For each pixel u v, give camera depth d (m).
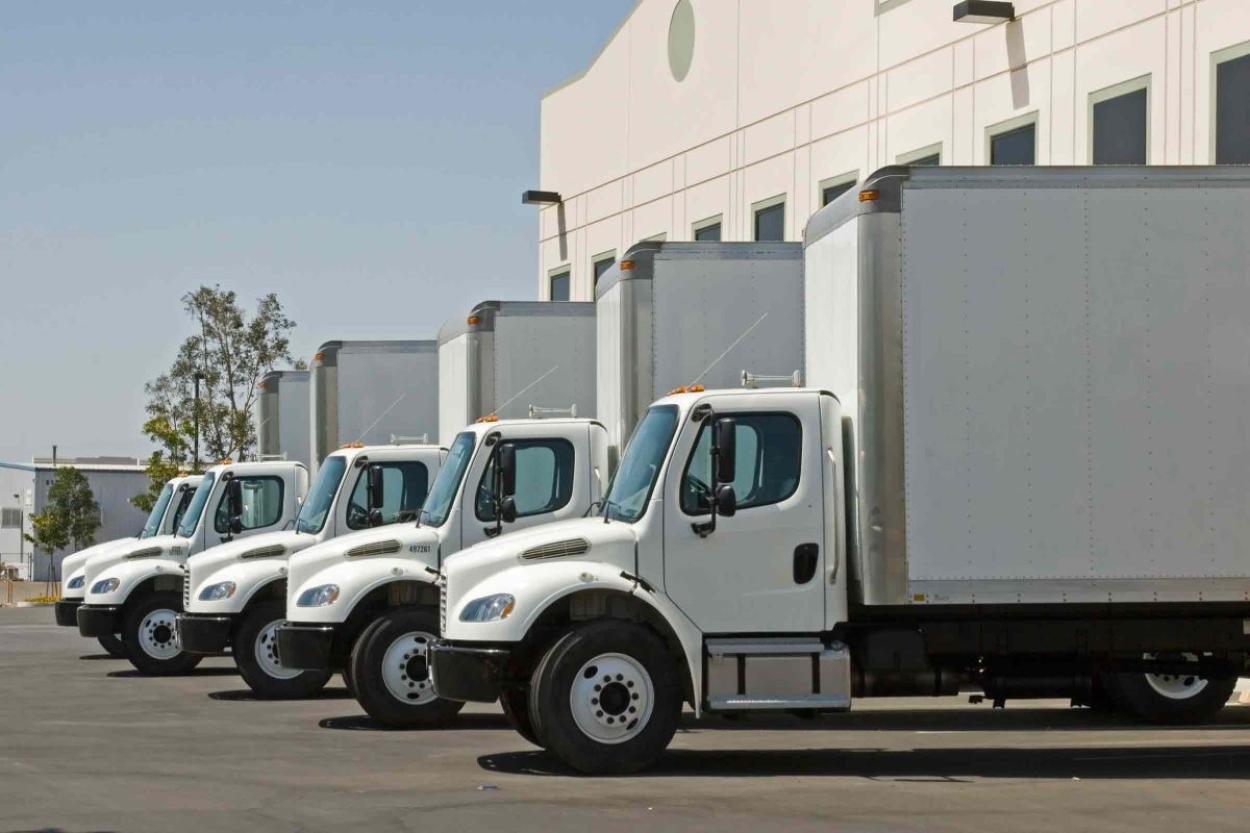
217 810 11.22
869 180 13.01
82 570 27.94
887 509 12.89
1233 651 13.58
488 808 11.24
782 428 13.22
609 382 18.14
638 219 37.19
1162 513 13.01
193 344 74.56
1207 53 21.08
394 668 16.62
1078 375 12.99
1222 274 13.09
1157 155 21.94
